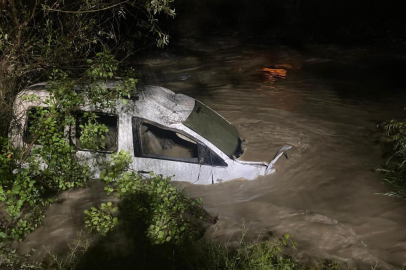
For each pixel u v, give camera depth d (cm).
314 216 548
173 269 467
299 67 1302
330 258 477
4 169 546
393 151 724
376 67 1277
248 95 1040
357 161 692
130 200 544
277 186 609
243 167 587
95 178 601
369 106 952
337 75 1212
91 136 552
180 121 575
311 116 888
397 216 549
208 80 1184
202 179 585
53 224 544
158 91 618
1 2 673
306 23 1838
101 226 518
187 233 516
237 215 551
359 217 549
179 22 1922
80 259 483
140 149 574
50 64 690
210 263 458
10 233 528
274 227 529
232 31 1806
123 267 471
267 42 1625
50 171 569
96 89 563
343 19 1839
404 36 1598
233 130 654
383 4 1923
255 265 448
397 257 478
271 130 801
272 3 2119
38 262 478
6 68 666
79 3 711
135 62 1365
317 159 691
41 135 575
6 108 628
